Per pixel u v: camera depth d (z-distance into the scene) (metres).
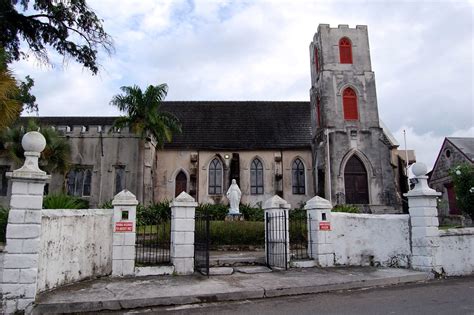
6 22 16.28
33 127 21.95
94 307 7.82
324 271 11.41
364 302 8.16
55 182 27.11
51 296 8.20
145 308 8.00
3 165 26.03
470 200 17.88
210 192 30.83
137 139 28.05
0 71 10.01
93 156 27.83
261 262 12.65
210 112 34.91
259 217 22.48
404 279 10.58
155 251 13.26
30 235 7.84
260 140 32.16
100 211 10.83
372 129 28.05
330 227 12.57
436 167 35.25
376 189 27.09
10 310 7.54
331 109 28.22
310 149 31.59
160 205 23.16
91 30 18.20
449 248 11.69
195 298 8.42
